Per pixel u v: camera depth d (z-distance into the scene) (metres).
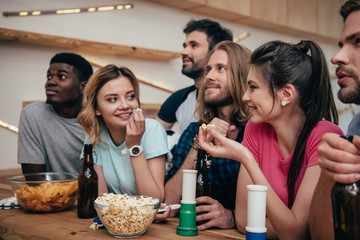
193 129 1.50
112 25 3.11
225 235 1.07
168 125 2.54
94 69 3.07
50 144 1.87
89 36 2.98
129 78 1.38
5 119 2.64
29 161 1.86
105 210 0.99
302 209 0.97
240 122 1.39
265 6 4.05
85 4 2.94
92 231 1.08
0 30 2.43
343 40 0.99
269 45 1.05
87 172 1.24
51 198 1.27
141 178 1.31
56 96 1.84
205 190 1.18
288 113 1.05
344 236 0.74
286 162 1.09
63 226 1.13
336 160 0.74
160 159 1.43
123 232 1.00
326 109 1.05
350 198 0.73
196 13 3.74
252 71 1.06
